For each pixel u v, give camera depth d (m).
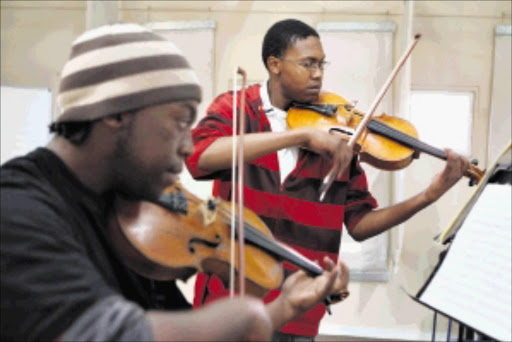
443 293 1.20
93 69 0.78
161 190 0.86
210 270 1.23
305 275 1.04
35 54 3.72
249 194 1.74
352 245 3.47
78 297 0.67
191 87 0.81
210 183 3.53
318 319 1.79
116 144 0.80
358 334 3.44
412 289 3.45
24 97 3.57
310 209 1.78
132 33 0.81
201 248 1.18
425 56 3.51
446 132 3.51
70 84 0.79
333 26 3.51
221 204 1.33
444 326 3.41
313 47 1.83
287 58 1.82
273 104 1.91
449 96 3.50
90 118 0.77
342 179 1.83
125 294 0.90
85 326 0.65
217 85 3.60
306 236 1.78
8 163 0.79
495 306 1.09
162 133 0.80
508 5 3.47
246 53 3.59
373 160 2.00
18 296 0.66
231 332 0.67
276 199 1.76
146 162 0.81
